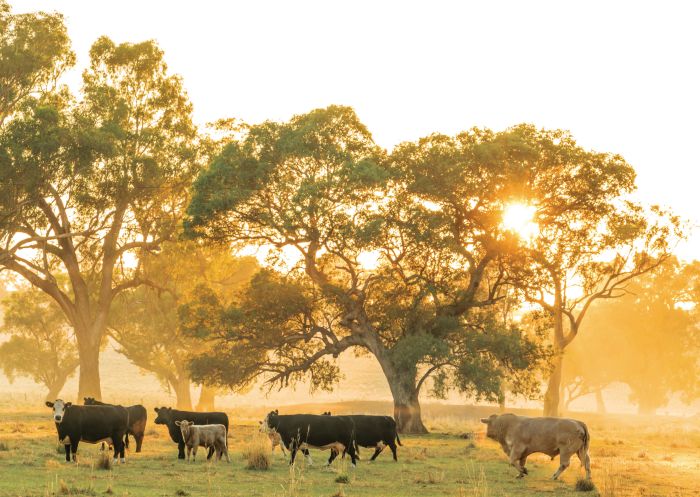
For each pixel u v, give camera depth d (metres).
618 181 44.78
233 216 44.31
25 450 23.05
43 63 51.25
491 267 49.25
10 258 53.78
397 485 18.34
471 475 20.56
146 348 68.38
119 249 58.03
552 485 18.80
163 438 31.12
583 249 47.81
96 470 19.42
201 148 57.03
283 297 45.28
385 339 46.62
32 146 45.84
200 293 48.53
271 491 16.56
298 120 44.38
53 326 77.88
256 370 46.81
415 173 43.41
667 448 34.31
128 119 57.12
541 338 51.84
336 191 41.09
